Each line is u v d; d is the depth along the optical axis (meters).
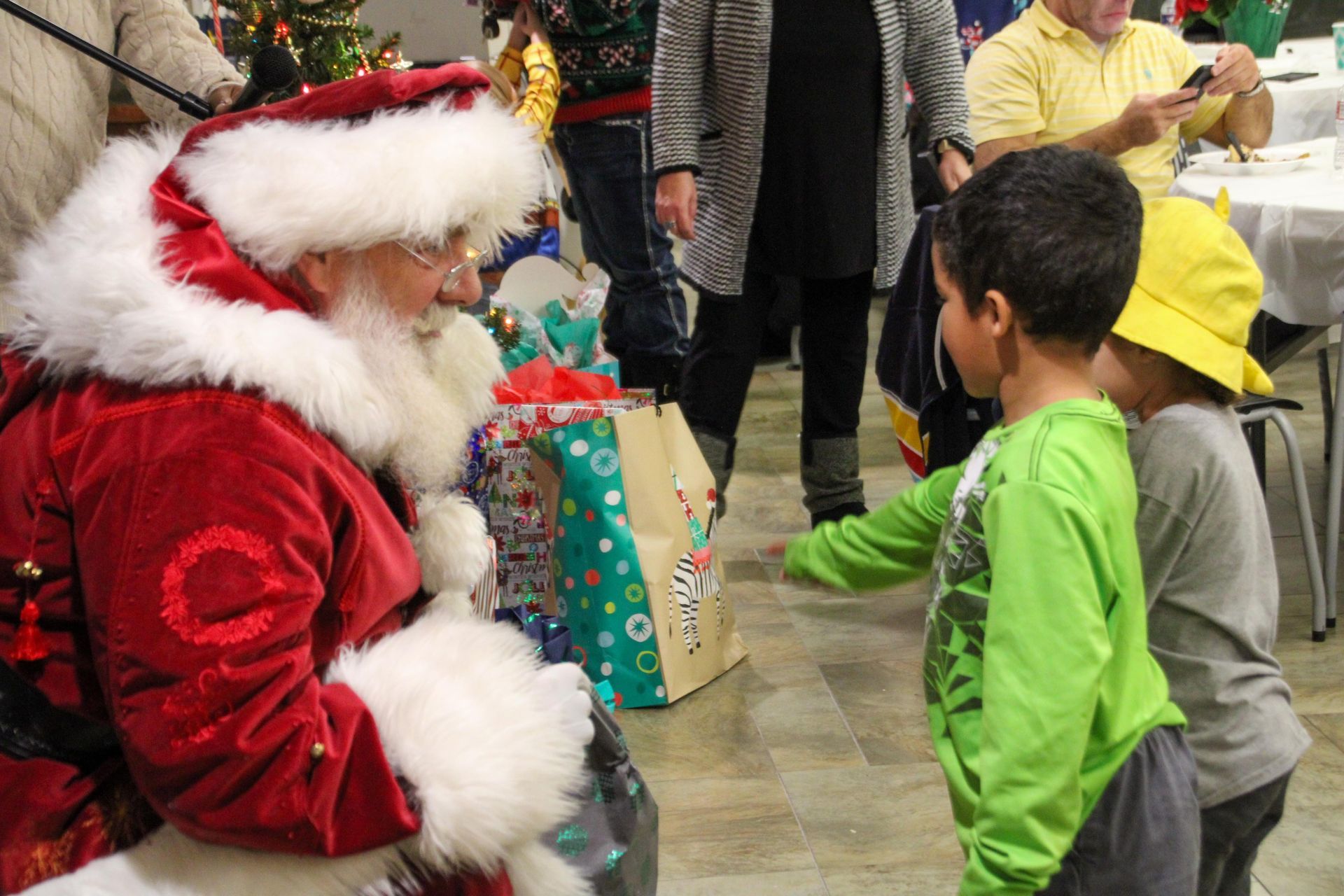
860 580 1.46
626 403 2.39
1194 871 1.17
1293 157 2.99
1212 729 1.32
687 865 1.92
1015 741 1.06
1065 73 3.04
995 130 3.07
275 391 0.98
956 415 2.49
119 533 0.93
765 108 2.59
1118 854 1.15
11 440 1.00
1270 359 2.80
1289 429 2.51
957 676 1.20
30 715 1.00
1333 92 3.66
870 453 3.75
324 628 1.06
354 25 2.53
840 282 2.81
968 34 4.32
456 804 0.98
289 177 1.02
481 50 3.67
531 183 1.17
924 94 2.79
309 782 0.95
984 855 1.08
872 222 2.71
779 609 2.79
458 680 1.05
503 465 2.38
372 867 1.00
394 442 1.11
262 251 1.03
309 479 0.99
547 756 1.05
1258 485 1.37
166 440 0.95
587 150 3.36
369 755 0.98
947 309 1.25
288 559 0.96
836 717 2.33
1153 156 3.07
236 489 0.94
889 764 2.18
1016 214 1.15
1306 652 2.52
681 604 2.37
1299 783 2.08
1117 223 1.15
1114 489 1.13
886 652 2.58
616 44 3.22
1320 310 2.52
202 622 0.92
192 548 0.93
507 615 2.18
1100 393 1.23
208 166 1.05
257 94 1.30
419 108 1.09
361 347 1.09
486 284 3.75
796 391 4.34
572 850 1.29
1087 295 1.15
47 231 1.09
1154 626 1.36
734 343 2.77
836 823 2.01
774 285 2.81
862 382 2.94
